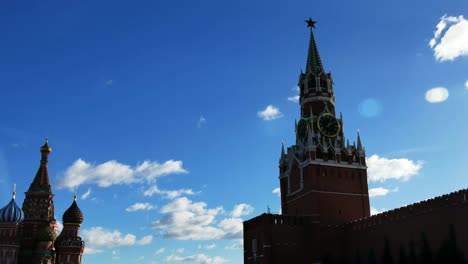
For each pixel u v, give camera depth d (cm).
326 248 9525
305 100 11344
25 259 11806
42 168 13012
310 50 11969
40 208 12406
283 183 11425
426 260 7281
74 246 11800
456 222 6938
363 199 10300
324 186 10044
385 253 8219
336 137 10706
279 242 9325
